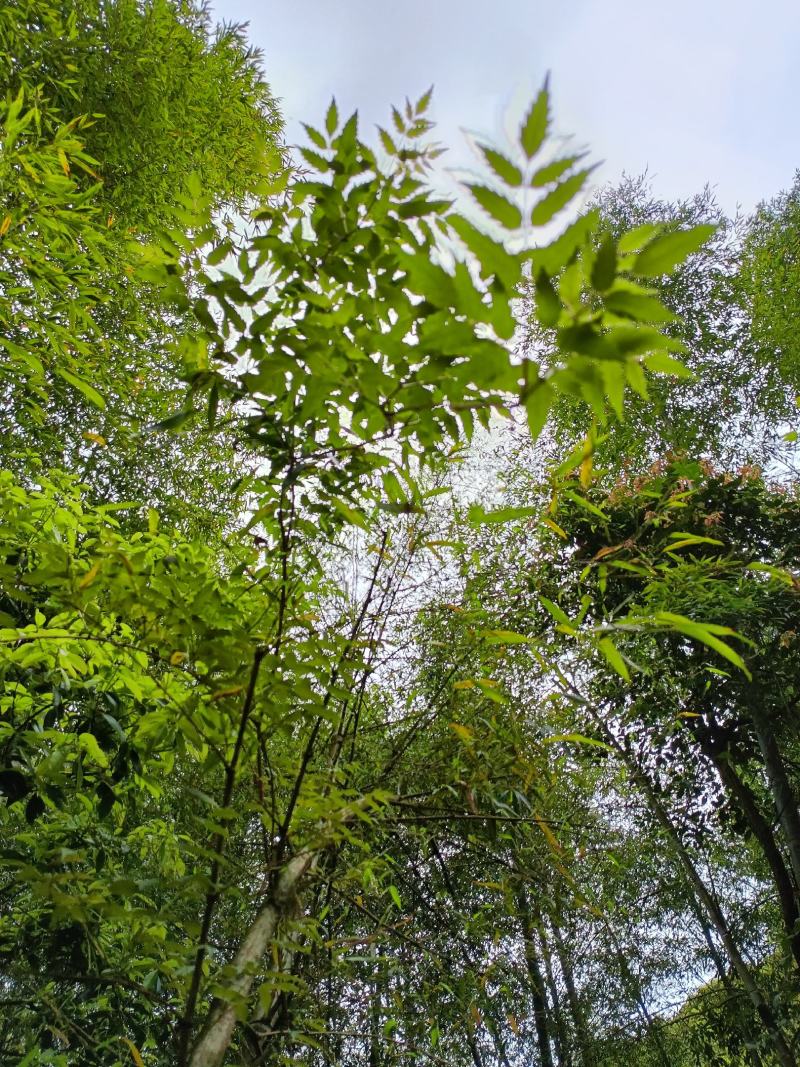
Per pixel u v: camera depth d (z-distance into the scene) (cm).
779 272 598
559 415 481
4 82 299
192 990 105
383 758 197
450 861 247
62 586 108
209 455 300
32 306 211
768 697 394
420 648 216
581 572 162
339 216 99
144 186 372
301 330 93
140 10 395
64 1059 179
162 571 118
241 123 428
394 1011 213
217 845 113
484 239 52
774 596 376
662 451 540
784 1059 377
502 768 180
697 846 455
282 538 121
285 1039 145
